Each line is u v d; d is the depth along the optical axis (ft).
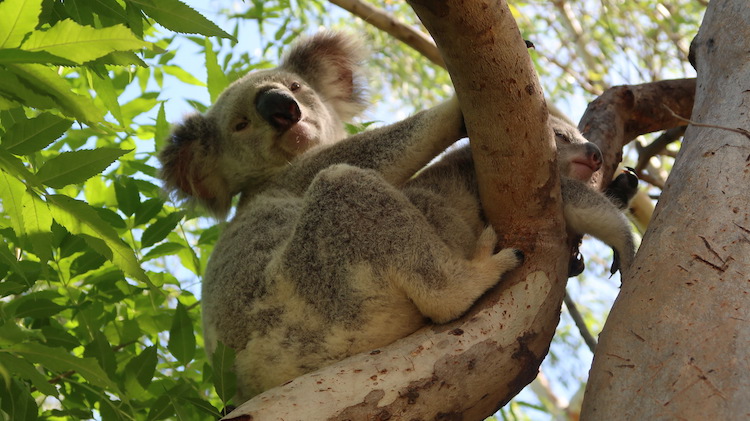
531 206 10.59
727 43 10.68
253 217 13.19
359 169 11.64
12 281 11.99
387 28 20.94
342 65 18.51
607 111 15.70
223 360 10.31
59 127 9.22
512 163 10.27
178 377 14.08
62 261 13.62
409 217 11.06
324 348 11.19
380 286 10.91
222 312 12.30
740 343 7.29
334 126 17.81
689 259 8.21
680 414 7.04
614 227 11.42
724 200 8.62
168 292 14.57
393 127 13.33
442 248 10.82
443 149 12.84
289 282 11.52
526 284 10.39
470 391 9.52
